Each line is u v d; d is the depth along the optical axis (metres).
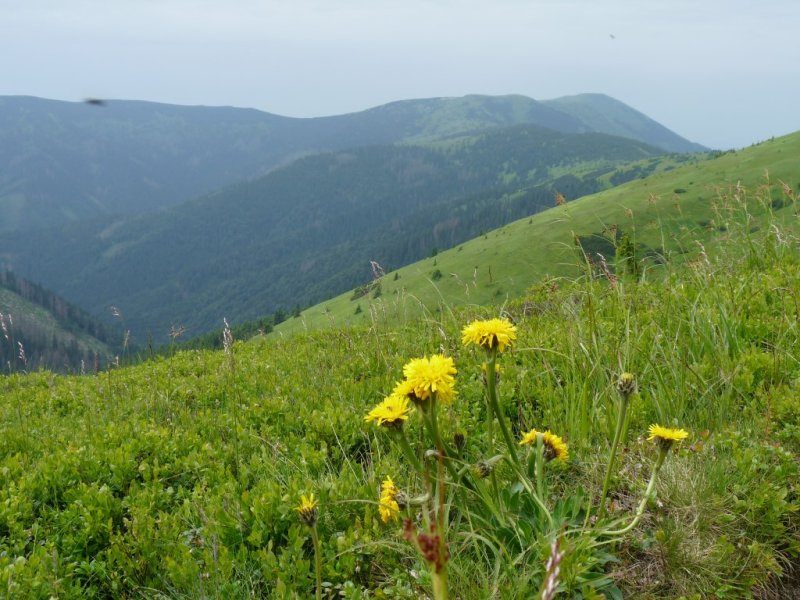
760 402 4.94
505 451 4.19
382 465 4.56
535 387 5.91
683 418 4.93
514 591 2.94
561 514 3.41
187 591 3.53
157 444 5.77
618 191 179.00
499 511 3.41
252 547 3.94
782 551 3.57
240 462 5.11
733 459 4.05
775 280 7.69
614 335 6.14
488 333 3.28
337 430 5.61
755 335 6.34
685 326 6.46
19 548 4.12
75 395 9.80
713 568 3.34
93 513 4.47
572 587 3.04
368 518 3.88
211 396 8.10
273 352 10.95
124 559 3.84
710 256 8.44
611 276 6.86
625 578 3.35
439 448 2.89
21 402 9.90
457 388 6.18
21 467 5.60
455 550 3.31
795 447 4.30
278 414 6.60
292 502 4.07
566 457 3.75
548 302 8.27
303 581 3.48
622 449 4.30
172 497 4.83
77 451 5.63
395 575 3.39
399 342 8.47
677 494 3.74
